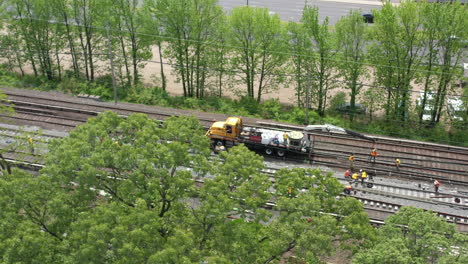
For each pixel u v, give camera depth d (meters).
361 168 45.69
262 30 52.34
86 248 22.69
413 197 41.66
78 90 57.28
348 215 28.36
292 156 47.12
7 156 44.50
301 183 28.97
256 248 26.20
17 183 26.22
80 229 24.11
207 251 26.22
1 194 25.89
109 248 24.25
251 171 29.39
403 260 23.95
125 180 28.02
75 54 57.31
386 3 49.53
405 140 49.44
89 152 28.38
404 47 51.38
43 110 52.62
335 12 78.94
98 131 29.67
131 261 22.62
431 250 25.89
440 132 52.19
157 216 25.38
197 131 31.91
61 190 27.14
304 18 52.25
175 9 51.97
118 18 55.06
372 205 40.88
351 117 55.69
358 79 54.25
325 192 28.98
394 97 53.69
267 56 55.06
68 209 25.97
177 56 56.38
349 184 43.19
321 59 53.50
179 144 28.27
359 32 51.19
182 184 26.70
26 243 23.41
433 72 50.00
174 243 23.61
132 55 58.66
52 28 58.78
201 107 55.34
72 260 23.12
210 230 27.92
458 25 48.00
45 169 27.53
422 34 49.88
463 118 51.91
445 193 42.59
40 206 26.91
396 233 27.50
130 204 27.80
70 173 27.25
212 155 45.97
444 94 50.44
